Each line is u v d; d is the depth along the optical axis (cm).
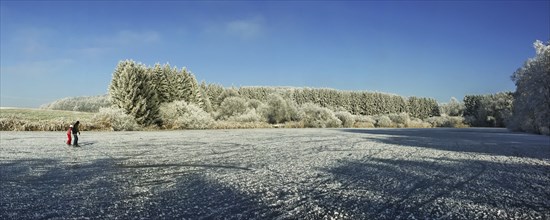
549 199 1059
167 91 7394
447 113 16150
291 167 1633
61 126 4691
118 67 5562
